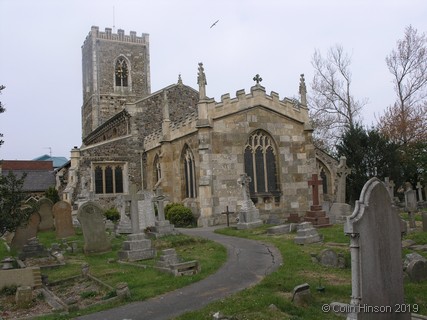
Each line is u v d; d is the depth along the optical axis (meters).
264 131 28.34
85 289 11.47
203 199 25.53
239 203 26.55
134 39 59.00
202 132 26.09
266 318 7.61
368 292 6.70
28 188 46.12
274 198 28.09
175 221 26.58
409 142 37.53
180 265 12.15
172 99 39.25
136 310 8.87
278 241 17.22
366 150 34.12
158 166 34.28
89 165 34.47
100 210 17.39
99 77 56.25
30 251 16.48
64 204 22.41
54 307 9.83
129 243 15.00
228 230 21.70
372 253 6.85
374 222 6.94
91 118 56.09
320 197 29.88
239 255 14.80
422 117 37.69
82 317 8.59
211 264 13.12
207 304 8.91
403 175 36.12
